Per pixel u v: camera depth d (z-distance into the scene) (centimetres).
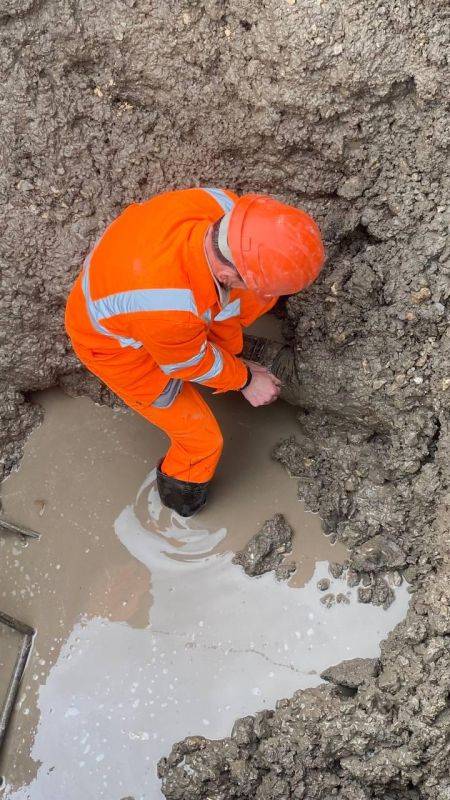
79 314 244
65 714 288
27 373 324
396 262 276
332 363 294
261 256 202
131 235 221
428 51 250
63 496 323
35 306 310
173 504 306
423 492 285
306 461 313
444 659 262
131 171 294
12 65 275
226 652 291
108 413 337
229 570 304
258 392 282
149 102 282
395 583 295
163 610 300
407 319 274
